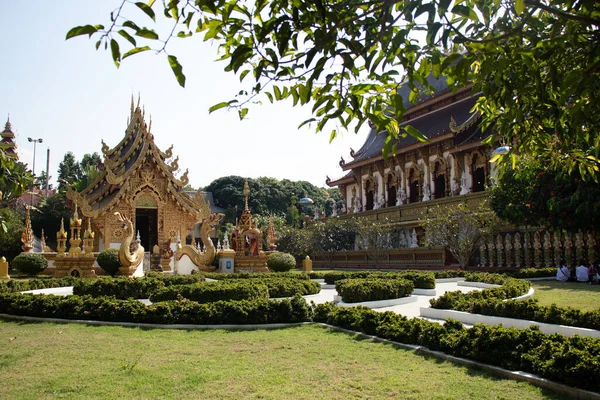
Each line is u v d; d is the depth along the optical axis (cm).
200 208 3284
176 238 3098
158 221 3123
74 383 561
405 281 1367
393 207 3709
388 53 363
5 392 528
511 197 2116
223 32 404
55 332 888
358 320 865
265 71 399
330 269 3759
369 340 789
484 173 3253
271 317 957
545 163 1819
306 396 513
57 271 2158
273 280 1546
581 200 1706
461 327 718
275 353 709
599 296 1321
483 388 531
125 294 1435
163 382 564
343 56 363
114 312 995
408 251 3062
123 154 3306
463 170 3444
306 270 2644
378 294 1269
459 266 2578
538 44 415
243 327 920
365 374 594
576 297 1307
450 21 390
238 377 584
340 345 756
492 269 2375
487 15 373
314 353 705
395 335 766
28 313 1061
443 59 400
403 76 420
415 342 735
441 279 2008
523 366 571
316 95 446
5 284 1568
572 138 527
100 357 686
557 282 1834
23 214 4509
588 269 1834
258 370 616
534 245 2288
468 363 622
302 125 416
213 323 945
